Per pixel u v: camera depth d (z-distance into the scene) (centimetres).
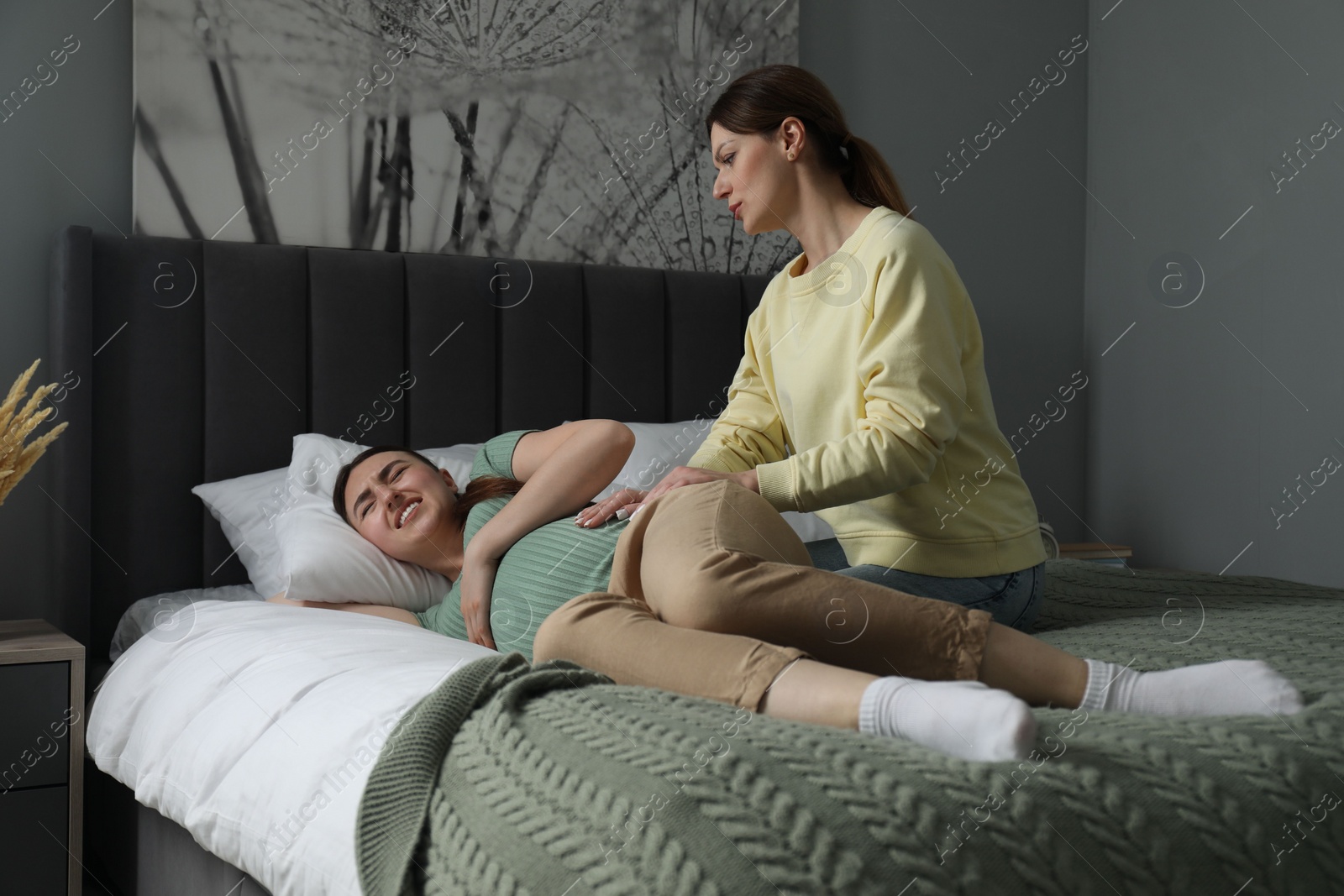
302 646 139
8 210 224
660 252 286
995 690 83
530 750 87
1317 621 139
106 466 220
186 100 235
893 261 140
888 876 66
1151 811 75
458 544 188
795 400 158
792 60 299
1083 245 345
